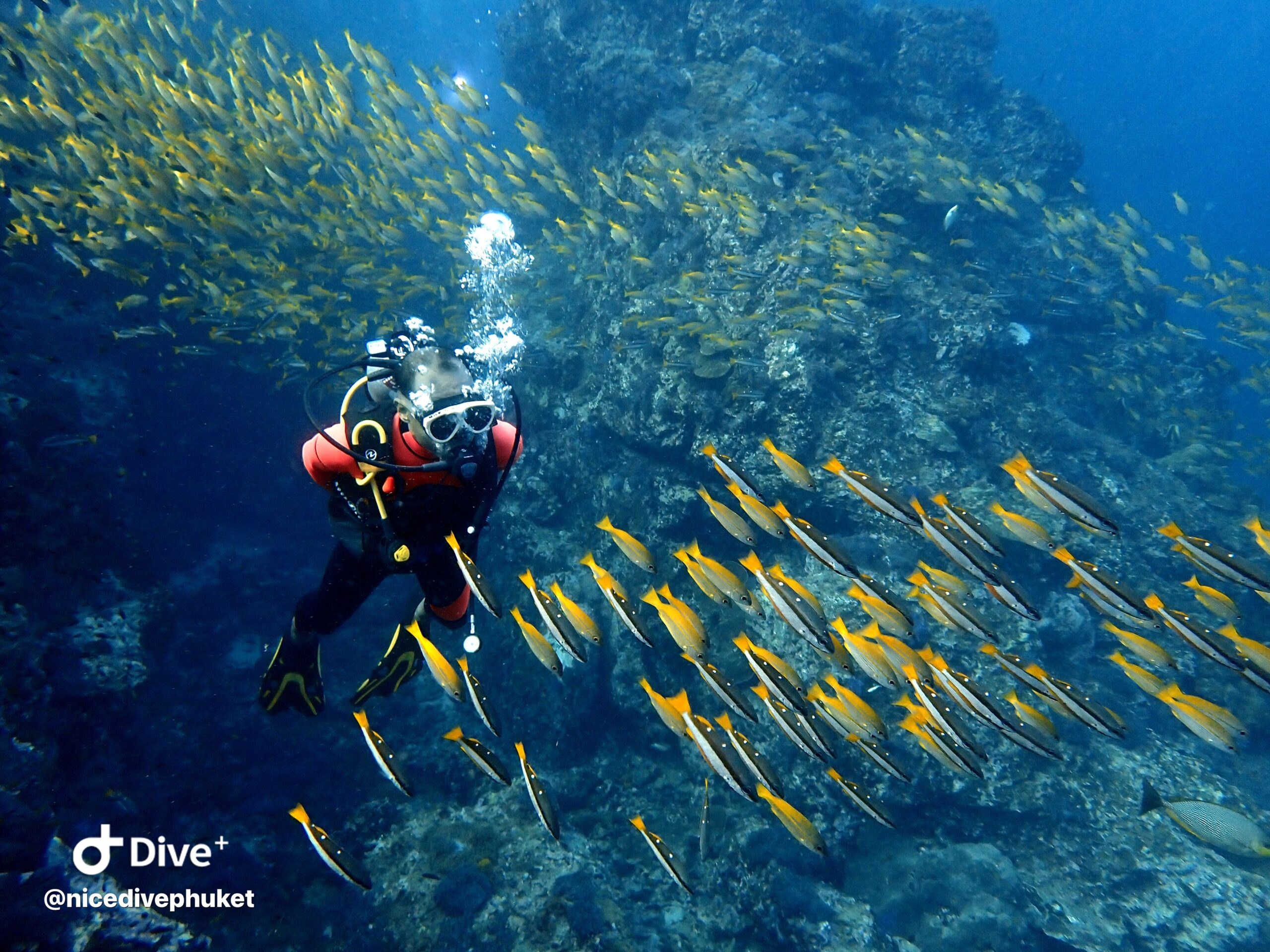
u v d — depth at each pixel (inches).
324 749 312.7
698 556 148.1
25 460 274.1
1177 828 275.6
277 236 387.5
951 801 275.3
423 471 85.5
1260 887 261.6
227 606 394.6
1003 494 332.5
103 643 257.6
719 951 258.1
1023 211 591.2
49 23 381.1
